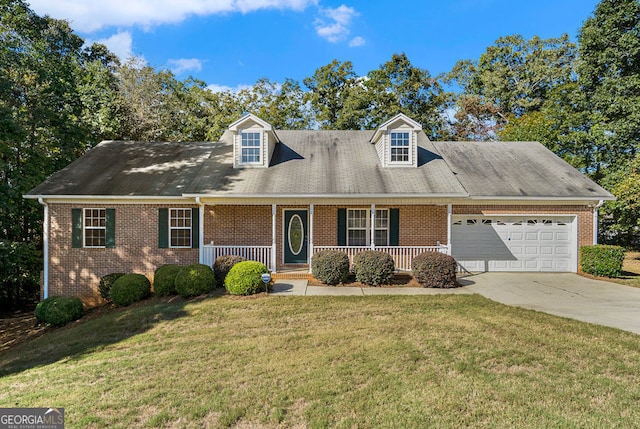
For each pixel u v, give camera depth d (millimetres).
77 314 11156
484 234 14500
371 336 7180
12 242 13820
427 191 12633
